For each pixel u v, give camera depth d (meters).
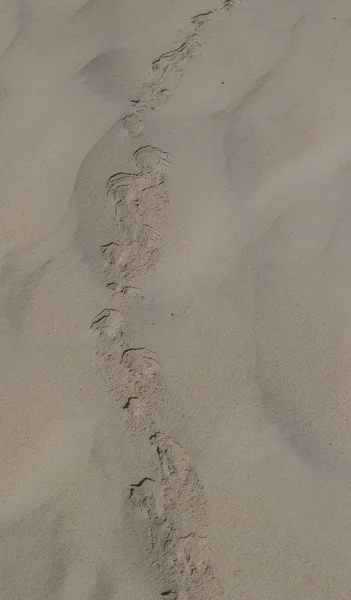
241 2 1.83
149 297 1.41
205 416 1.29
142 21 1.79
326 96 1.66
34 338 1.37
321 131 1.60
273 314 1.39
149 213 1.50
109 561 1.18
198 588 1.16
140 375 1.33
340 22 1.79
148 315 1.39
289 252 1.46
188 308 1.40
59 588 1.17
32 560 1.19
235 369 1.34
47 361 1.35
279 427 1.28
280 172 1.55
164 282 1.43
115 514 1.21
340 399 1.30
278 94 1.67
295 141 1.59
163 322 1.38
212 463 1.25
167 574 1.17
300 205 1.52
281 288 1.42
